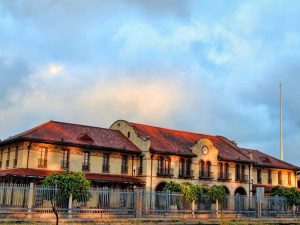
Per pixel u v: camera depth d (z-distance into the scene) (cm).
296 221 4234
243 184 5650
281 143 7331
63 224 2930
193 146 5181
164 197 4000
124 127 5150
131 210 3712
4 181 4138
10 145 4388
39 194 3275
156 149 4819
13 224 2734
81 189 3341
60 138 4303
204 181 5203
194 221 3581
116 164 4666
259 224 3769
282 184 6328
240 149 6028
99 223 3094
